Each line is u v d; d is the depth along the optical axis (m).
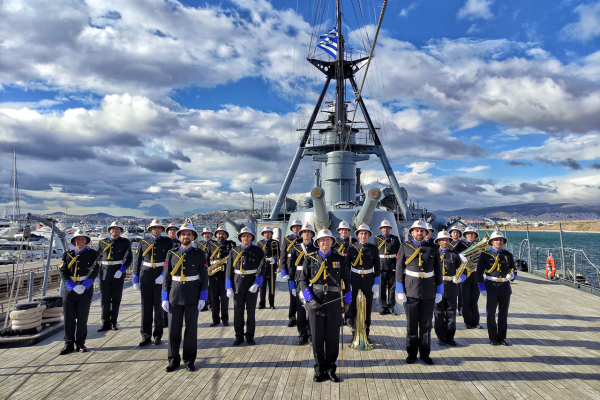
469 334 6.43
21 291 15.91
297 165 14.66
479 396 4.03
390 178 14.71
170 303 4.98
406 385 4.32
